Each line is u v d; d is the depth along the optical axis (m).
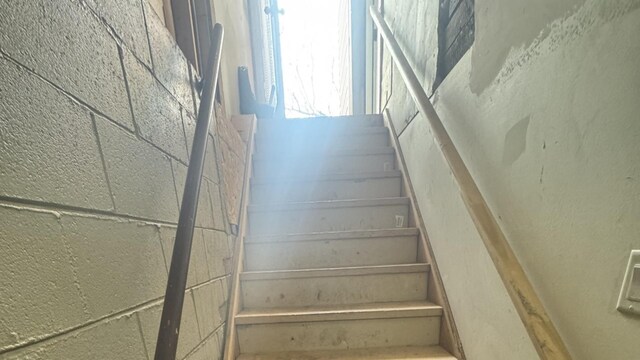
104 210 0.57
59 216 0.46
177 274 0.65
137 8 0.75
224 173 1.43
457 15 1.14
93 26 0.58
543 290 0.69
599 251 0.55
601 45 0.54
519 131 0.77
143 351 0.66
